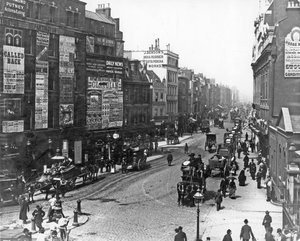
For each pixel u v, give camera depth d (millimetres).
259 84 63906
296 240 19594
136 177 44781
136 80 70750
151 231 26141
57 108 45438
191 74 124500
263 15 59250
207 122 101625
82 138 49625
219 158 47250
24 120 40719
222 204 33344
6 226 25969
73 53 47375
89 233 25562
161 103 89312
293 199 23984
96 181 42375
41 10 42750
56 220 27344
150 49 96250
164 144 76188
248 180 43031
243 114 175750
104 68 55750
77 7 48781
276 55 42375
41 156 41938
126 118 67188
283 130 34250
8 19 38281
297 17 41562
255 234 25031
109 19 66188
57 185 34719
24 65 40406
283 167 34188
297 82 42125
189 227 27047
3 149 37594
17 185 32438
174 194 37062
